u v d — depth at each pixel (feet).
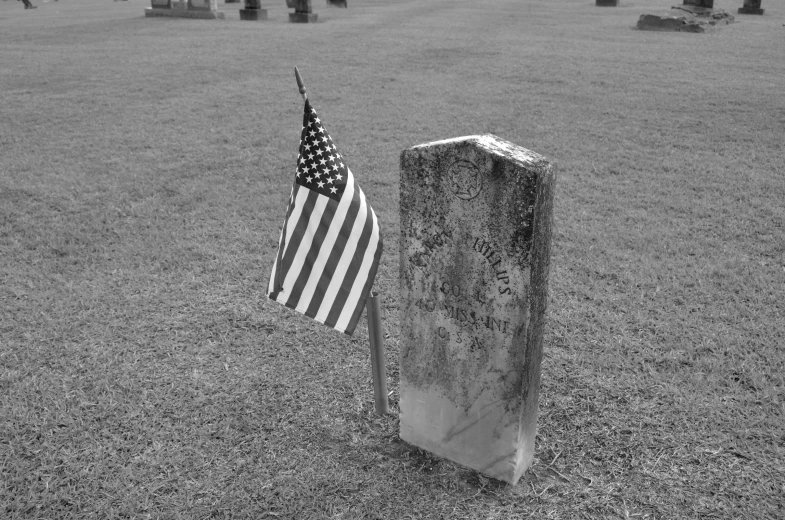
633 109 21.13
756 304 10.40
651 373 9.16
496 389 7.75
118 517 7.68
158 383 9.29
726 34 35.86
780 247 11.83
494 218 7.29
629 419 8.61
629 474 8.00
